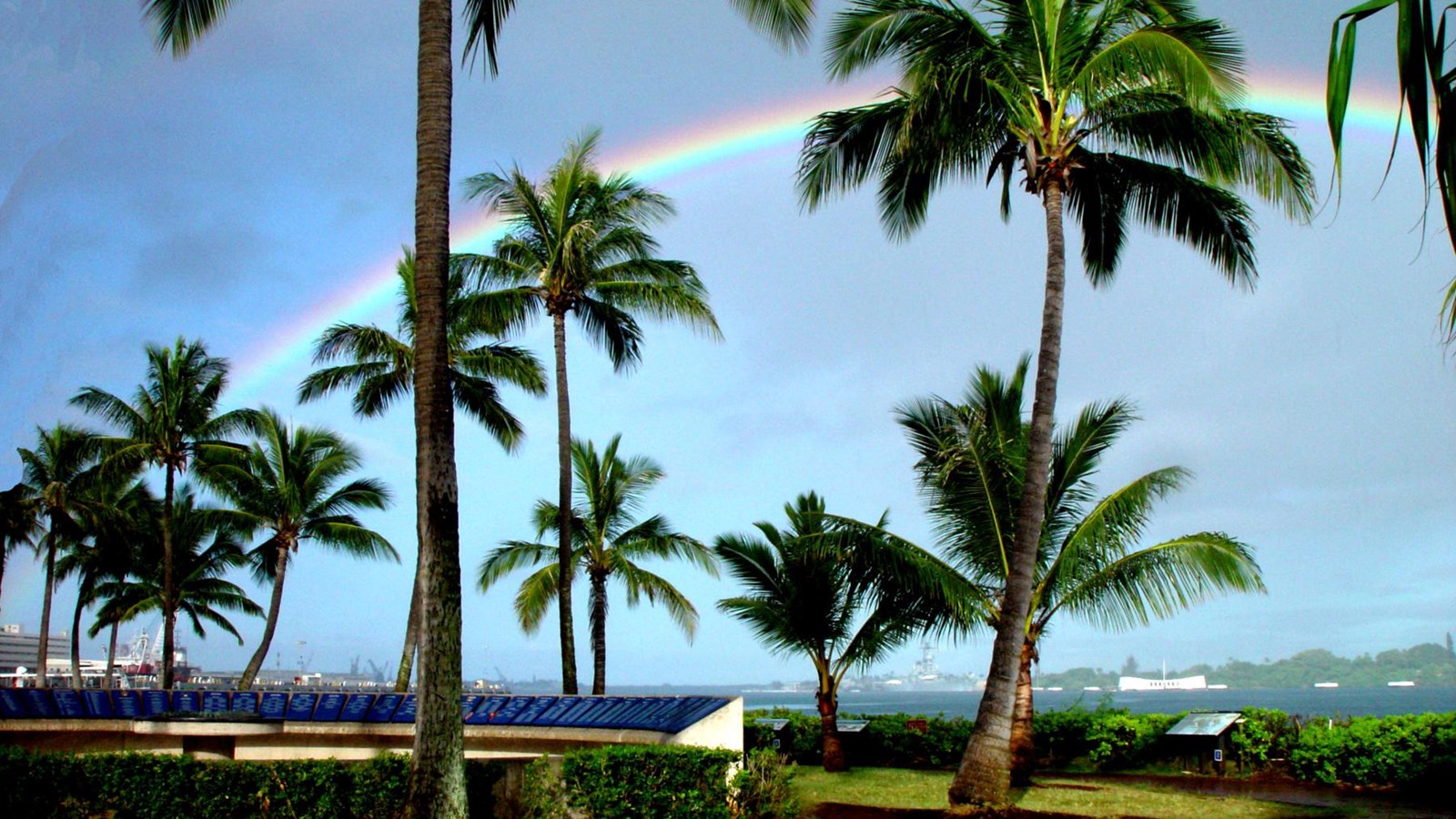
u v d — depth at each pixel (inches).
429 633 415.2
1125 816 580.4
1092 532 682.8
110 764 432.1
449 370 444.5
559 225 956.6
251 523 1486.2
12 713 600.7
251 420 1481.3
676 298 961.5
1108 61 637.3
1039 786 715.4
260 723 608.1
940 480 744.3
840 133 719.1
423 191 453.1
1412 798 625.3
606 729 576.1
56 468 1424.7
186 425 1451.8
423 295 443.8
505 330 995.9
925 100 629.3
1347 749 684.1
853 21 676.7
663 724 555.2
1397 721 674.2
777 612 876.6
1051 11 663.1
